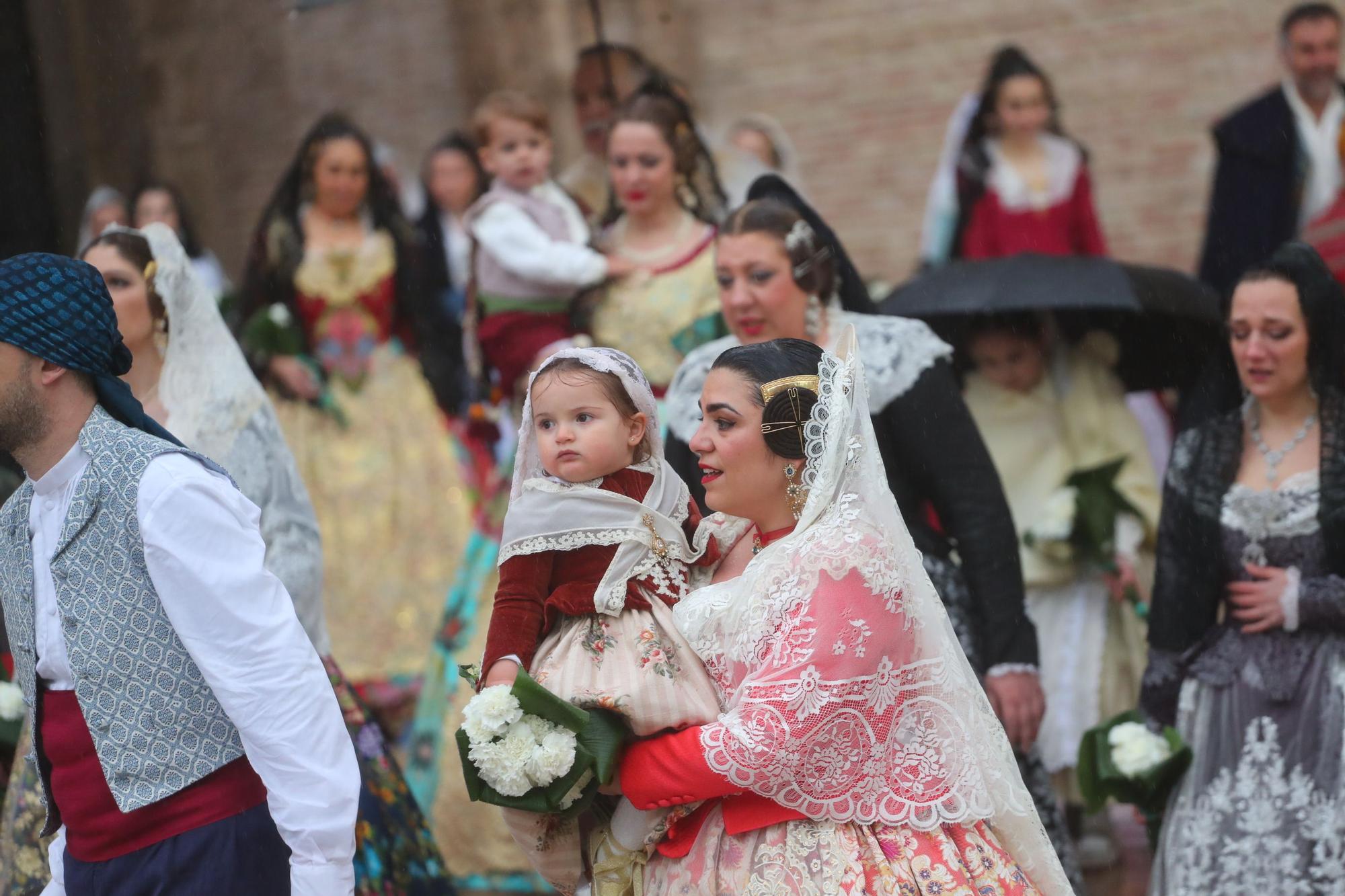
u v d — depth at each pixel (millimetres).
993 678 6398
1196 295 9109
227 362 6340
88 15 16344
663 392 8391
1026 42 16578
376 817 6500
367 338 10688
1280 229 11797
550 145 9531
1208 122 15969
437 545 10391
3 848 6199
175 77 17438
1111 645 8539
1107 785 6328
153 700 4535
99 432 4648
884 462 6398
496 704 4402
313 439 10578
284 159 18406
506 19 17906
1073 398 8977
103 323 4715
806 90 17531
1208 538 6523
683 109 8594
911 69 17109
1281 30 11961
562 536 4719
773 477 4672
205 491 4543
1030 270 8938
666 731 4574
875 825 4516
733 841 4566
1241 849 6141
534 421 4887
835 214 17625
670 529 4820
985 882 4516
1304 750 6141
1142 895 8109
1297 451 6426
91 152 16312
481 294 9297
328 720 4578
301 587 6324
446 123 18375
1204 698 6449
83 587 4543
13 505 4852
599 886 4773
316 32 18594
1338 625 6199
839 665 4414
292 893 4520
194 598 4465
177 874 4574
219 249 18406
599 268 8539
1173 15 15977
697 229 8602
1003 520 6418
